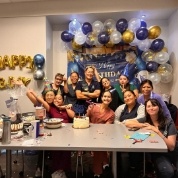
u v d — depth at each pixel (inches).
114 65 170.9
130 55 169.0
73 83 141.4
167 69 151.0
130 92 103.5
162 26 172.1
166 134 81.8
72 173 109.8
